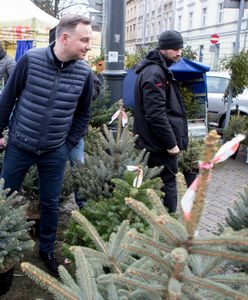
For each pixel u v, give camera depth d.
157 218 1.03
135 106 3.51
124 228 1.60
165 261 1.15
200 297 1.12
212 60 29.91
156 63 3.29
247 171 6.82
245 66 7.39
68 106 2.71
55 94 2.63
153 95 3.21
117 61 4.75
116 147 3.16
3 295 2.63
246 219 2.21
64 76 2.64
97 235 1.58
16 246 2.33
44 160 2.80
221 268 1.57
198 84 6.32
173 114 3.43
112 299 1.30
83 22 2.47
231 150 0.98
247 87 7.84
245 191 2.30
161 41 3.33
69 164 3.79
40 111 2.64
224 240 1.03
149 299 1.28
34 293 2.69
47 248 2.97
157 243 1.12
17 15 8.20
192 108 6.32
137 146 3.51
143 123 3.43
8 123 2.84
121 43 4.70
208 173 0.98
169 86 3.36
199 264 1.30
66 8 25.09
